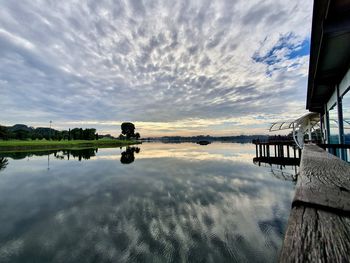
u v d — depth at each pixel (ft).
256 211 20.10
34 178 38.32
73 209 21.29
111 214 19.80
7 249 13.83
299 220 2.57
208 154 90.63
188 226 16.93
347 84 16.33
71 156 81.82
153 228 16.67
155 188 29.76
